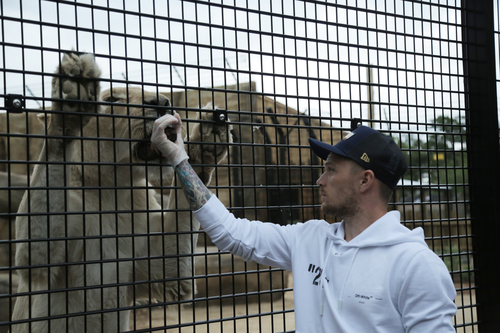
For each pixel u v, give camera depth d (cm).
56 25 172
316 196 618
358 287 143
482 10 279
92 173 327
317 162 656
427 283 133
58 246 256
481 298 278
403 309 137
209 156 262
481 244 279
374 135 157
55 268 270
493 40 276
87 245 309
